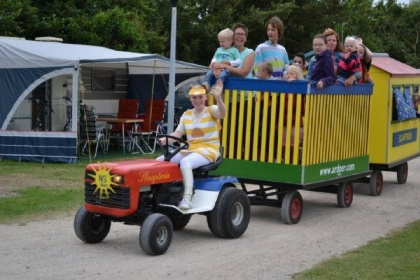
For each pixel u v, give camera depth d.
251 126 10.60
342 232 9.84
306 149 10.23
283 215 10.31
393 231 9.91
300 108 10.20
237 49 10.90
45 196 11.95
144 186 8.30
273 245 8.94
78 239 9.00
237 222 9.34
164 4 28.69
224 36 10.73
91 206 8.36
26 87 16.86
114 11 24.55
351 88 11.48
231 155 10.75
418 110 15.33
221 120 10.75
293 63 12.08
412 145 14.95
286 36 30.44
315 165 10.55
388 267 7.76
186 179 8.68
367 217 11.04
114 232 9.48
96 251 8.41
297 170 10.27
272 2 29.06
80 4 25.81
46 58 16.55
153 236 8.12
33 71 16.77
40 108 18.62
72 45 18.95
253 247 8.80
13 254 8.19
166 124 20.89
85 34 23.97
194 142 9.12
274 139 10.42
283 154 10.39
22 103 18.36
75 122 16.55
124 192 8.09
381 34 38.00
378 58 14.60
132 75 22.02
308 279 7.29
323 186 11.69
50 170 15.37
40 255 8.16
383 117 13.19
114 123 19.73
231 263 7.97
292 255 8.41
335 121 11.05
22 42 17.83
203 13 29.17
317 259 8.21
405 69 14.40
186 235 9.45
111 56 17.66
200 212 8.77
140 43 25.36
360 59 12.03
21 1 23.81
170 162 8.77
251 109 10.56
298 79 10.55
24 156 16.83
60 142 16.59
